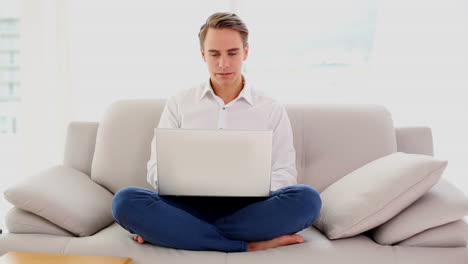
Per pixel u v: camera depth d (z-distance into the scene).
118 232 1.37
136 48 2.42
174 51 2.42
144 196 1.24
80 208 1.38
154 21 2.40
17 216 1.35
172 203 1.29
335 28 2.44
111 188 1.68
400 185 1.25
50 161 2.48
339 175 1.65
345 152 1.67
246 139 1.23
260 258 1.20
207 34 1.49
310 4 2.42
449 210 1.23
